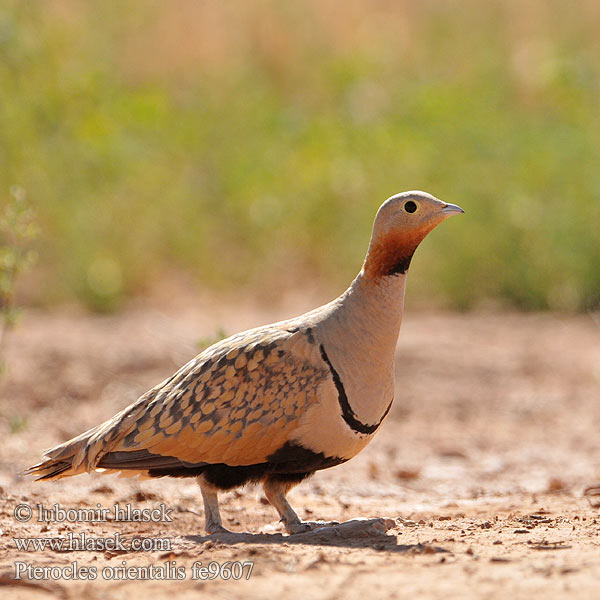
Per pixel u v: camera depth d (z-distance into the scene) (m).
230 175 18.73
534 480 9.34
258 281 18.00
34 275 16.77
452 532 6.68
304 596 4.97
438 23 22.86
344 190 18.36
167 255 17.78
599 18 22.50
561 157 17.86
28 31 18.23
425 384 13.09
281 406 6.26
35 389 12.30
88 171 17.77
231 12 22.92
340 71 21.31
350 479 9.36
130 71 21.42
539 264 17.11
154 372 13.30
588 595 4.83
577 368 13.75
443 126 18.81
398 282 6.47
